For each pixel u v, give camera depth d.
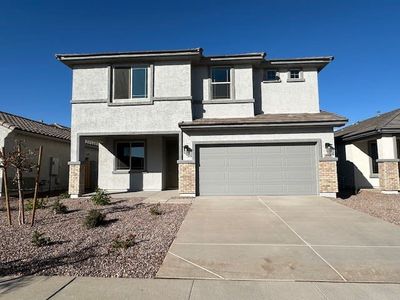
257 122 13.24
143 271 5.03
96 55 14.52
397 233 7.25
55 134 19.27
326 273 4.91
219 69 15.59
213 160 13.77
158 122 14.59
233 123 13.30
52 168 18.86
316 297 4.09
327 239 6.79
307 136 13.39
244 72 15.36
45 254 5.86
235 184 13.59
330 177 13.05
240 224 8.25
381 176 14.72
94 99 14.82
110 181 17.17
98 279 4.71
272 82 15.98
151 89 14.72
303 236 7.04
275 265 5.27
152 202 12.02
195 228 7.82
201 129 13.57
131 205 11.39
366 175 17.20
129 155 17.30
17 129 15.29
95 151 23.52
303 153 13.48
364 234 7.17
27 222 8.63
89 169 20.50
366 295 4.14
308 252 5.92
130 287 4.42
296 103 15.86
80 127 14.77
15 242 6.65
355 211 9.96
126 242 6.29
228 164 13.69
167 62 14.89
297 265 5.25
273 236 7.06
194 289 4.36
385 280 4.64
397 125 14.40
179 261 5.47
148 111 14.66
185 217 9.17
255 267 5.18
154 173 17.08
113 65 14.96
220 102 15.20
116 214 9.69
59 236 7.13
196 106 15.27
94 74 15.00
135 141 17.33
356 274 4.86
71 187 14.41
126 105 14.73
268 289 4.35
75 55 14.54
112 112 14.75
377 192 14.91
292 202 11.66
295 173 13.45
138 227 7.94
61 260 5.53
